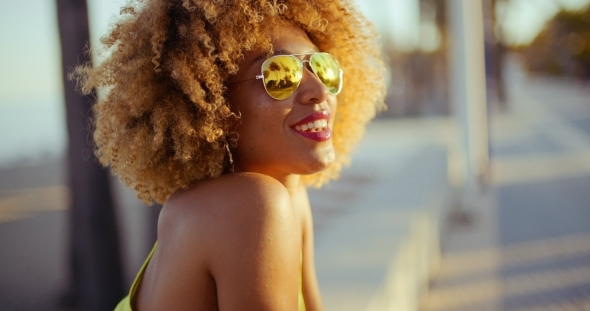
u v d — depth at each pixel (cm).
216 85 124
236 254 103
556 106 3147
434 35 2739
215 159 127
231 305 102
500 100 3481
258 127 128
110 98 137
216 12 124
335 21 159
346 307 274
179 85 126
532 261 584
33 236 913
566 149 1515
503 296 486
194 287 109
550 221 771
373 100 182
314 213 631
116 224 500
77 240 618
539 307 456
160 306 114
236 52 127
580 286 497
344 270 339
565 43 6419
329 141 133
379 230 441
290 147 129
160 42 125
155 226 401
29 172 1786
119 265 500
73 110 491
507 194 988
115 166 142
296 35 135
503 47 3478
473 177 810
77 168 493
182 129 123
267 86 126
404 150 1045
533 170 1227
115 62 135
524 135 1906
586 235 679
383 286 303
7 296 631
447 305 472
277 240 104
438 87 2827
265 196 106
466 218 798
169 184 134
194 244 108
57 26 495
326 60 133
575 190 986
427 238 536
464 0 792
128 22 136
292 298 106
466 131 806
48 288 655
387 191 620
